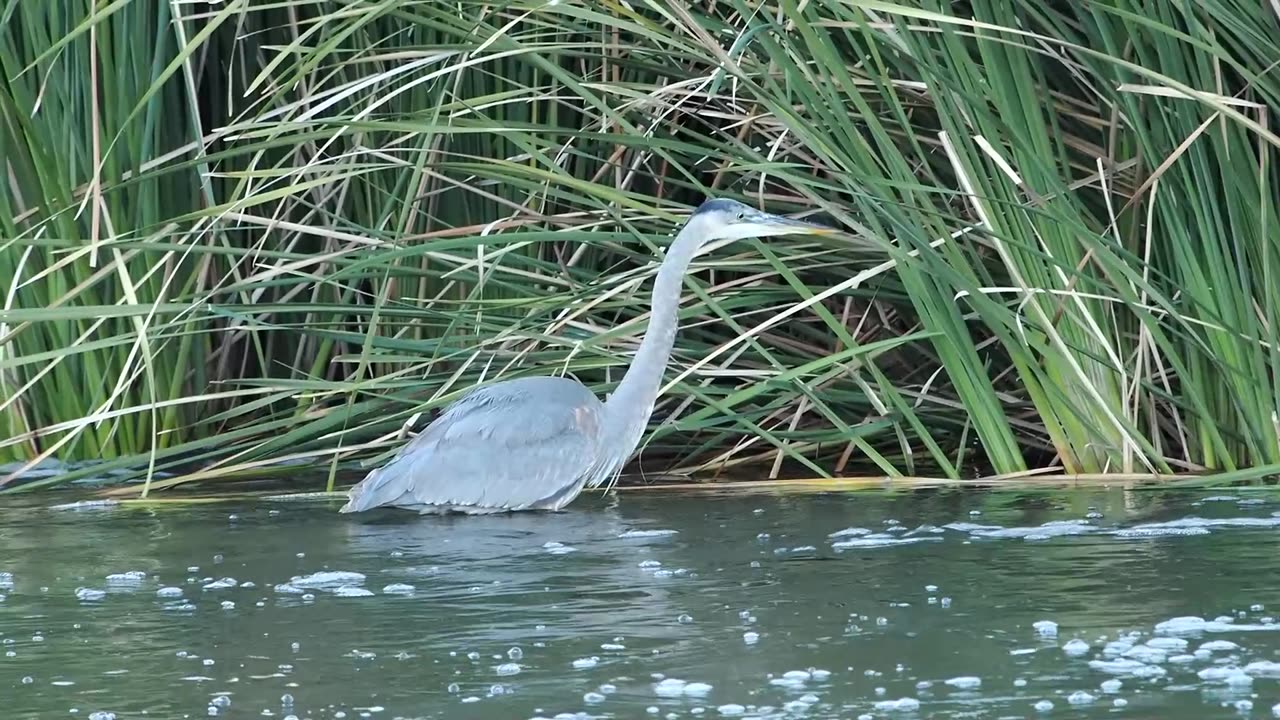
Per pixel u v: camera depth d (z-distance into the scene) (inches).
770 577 353.7
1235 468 473.7
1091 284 483.2
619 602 333.4
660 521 436.1
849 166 465.1
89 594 354.3
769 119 514.6
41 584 366.6
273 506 480.1
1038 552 370.3
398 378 524.4
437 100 553.0
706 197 591.2
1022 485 476.7
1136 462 486.9
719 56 468.1
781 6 462.3
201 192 573.9
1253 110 474.9
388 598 344.2
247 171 498.9
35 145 530.9
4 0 541.3
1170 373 518.0
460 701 265.7
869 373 555.8
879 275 531.5
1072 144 515.5
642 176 587.2
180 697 272.7
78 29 473.7
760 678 273.7
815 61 472.1
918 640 294.7
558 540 411.2
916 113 533.0
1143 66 464.8
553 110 555.8
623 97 549.3
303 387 502.9
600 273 540.4
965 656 283.0
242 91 575.8
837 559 370.9
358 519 455.2
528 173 498.9
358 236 503.8
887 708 254.7
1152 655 279.9
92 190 500.4
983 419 492.4
